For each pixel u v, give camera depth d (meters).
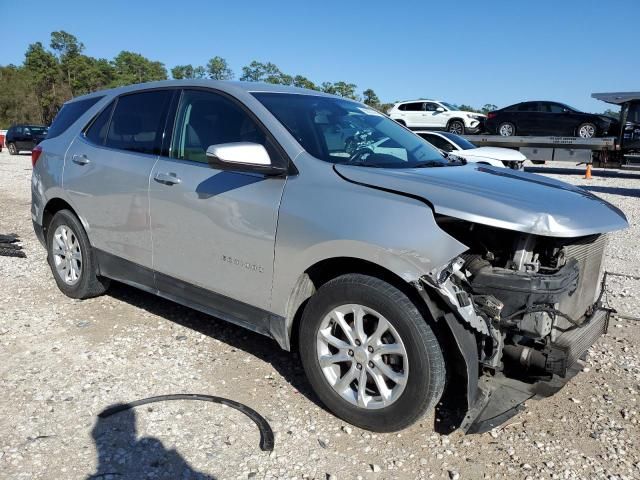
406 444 3.04
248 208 3.40
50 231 5.12
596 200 3.39
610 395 3.63
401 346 2.90
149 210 4.04
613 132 19.98
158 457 2.86
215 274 3.67
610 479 2.80
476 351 2.84
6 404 3.28
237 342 4.25
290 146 3.40
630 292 5.79
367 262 3.06
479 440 3.10
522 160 15.25
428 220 2.81
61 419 3.15
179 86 4.17
